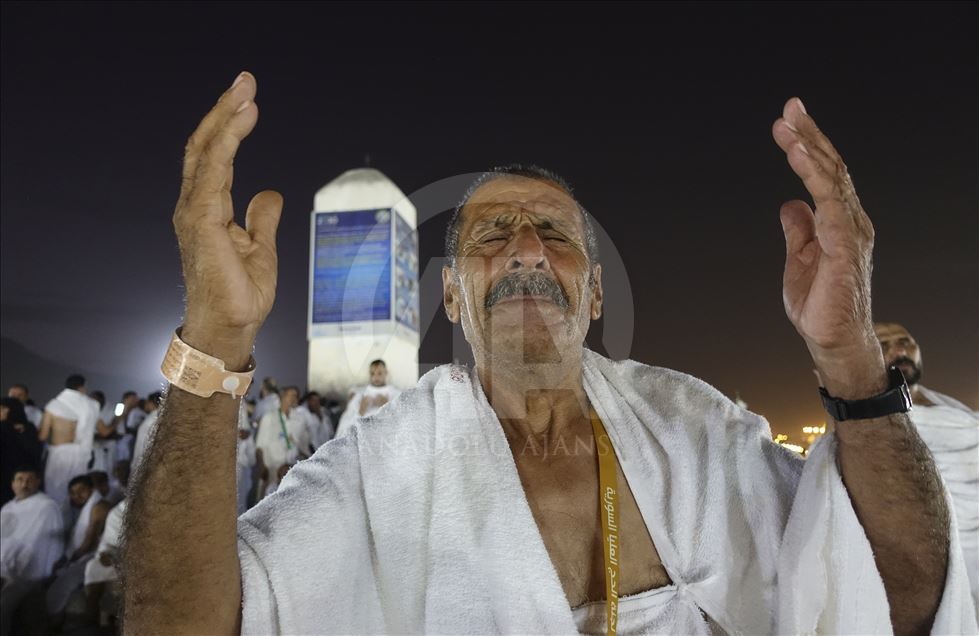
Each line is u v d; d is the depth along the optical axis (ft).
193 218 3.39
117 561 3.67
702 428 5.02
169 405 3.54
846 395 3.91
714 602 4.48
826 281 3.70
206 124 3.46
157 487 3.50
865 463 3.95
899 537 4.00
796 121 3.83
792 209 4.07
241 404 3.65
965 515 9.72
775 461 4.90
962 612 3.98
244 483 21.66
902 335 11.39
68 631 15.21
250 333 3.54
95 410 24.61
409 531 4.39
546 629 4.07
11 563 15.99
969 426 10.25
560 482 4.66
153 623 3.53
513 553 4.21
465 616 4.13
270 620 3.88
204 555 3.56
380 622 4.29
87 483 18.67
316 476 4.52
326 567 4.16
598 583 4.43
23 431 20.30
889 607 4.12
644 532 4.63
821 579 4.15
